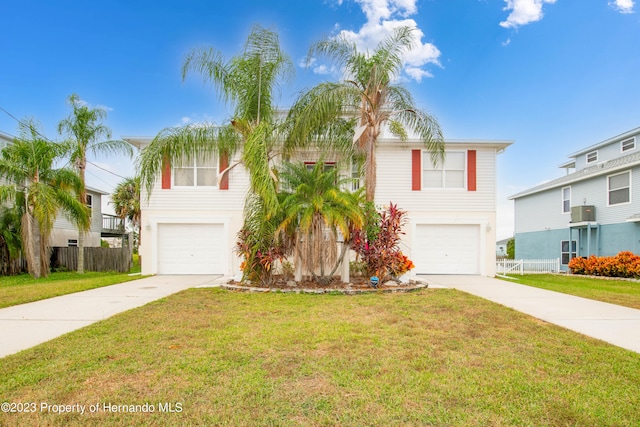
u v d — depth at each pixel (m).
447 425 2.76
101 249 16.97
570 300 8.03
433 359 4.09
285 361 4.00
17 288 9.55
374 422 2.79
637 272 13.84
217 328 5.36
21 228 13.85
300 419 2.82
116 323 5.64
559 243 20.16
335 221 8.73
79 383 3.42
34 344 4.64
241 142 9.95
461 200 13.45
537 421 2.81
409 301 7.58
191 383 3.42
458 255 13.42
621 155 19.33
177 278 12.03
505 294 8.88
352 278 10.61
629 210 16.00
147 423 2.75
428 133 10.39
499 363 4.00
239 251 9.98
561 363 4.01
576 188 19.00
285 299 7.79
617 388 3.39
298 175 9.55
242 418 2.82
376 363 3.96
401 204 13.38
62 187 14.34
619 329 5.54
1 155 14.05
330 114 9.48
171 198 13.20
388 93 10.07
